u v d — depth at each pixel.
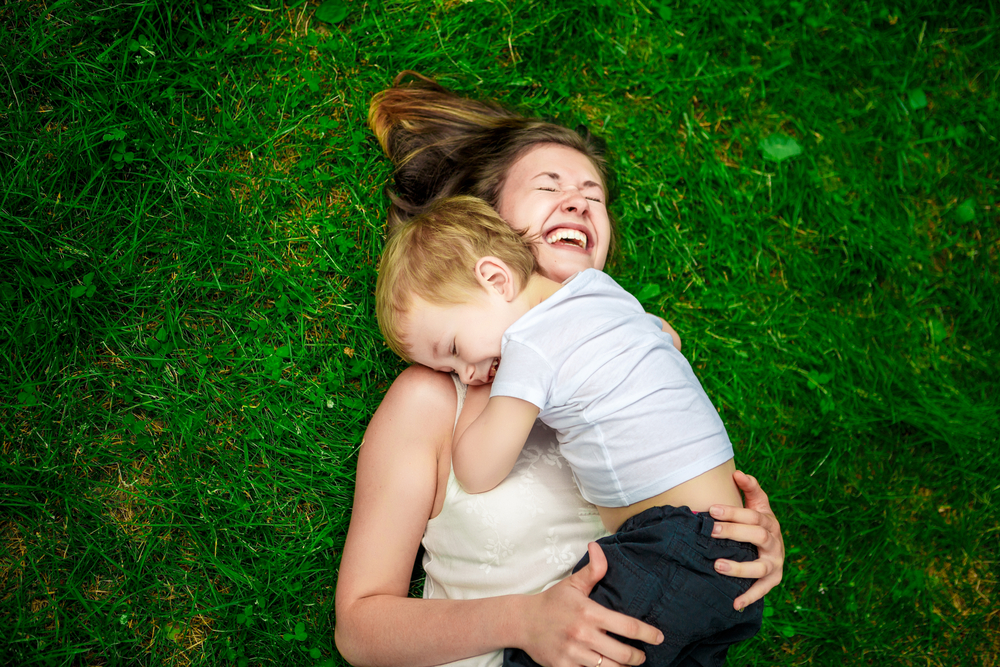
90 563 2.00
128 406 2.12
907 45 2.73
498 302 1.70
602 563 1.48
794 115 2.68
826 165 2.66
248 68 2.32
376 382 2.24
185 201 2.21
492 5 2.48
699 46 2.63
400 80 2.37
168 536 2.06
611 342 1.60
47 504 2.00
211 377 2.16
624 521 1.63
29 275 2.05
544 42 2.54
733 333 2.51
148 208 2.19
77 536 1.99
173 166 2.21
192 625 2.05
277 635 2.04
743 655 2.28
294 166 2.31
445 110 2.29
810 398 2.48
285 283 2.23
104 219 2.15
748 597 1.54
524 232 1.94
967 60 2.75
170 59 2.25
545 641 1.46
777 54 2.67
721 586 1.51
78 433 2.05
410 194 2.27
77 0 2.17
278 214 2.28
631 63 2.58
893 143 2.69
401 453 1.68
